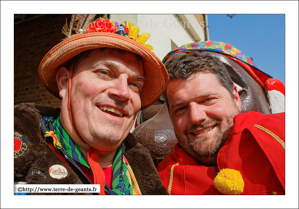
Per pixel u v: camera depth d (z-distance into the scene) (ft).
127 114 3.20
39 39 11.45
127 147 3.76
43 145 2.79
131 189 3.32
